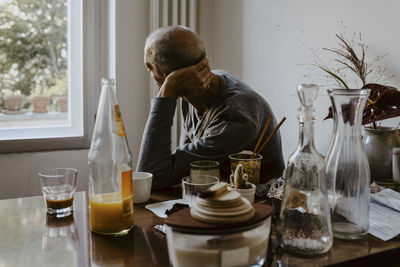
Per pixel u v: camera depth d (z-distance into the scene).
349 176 0.76
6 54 2.43
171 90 1.27
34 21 2.48
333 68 1.75
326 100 1.78
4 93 2.44
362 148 0.77
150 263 0.68
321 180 0.70
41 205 1.04
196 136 1.51
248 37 2.32
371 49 1.58
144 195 1.03
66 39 2.57
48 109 2.56
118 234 0.81
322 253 0.70
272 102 2.15
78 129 2.63
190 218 0.61
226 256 0.58
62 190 0.95
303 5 1.90
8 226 0.87
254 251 0.60
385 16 1.51
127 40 2.51
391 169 1.22
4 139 2.39
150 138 1.21
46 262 0.69
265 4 2.16
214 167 1.05
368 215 0.77
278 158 1.49
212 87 1.41
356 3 1.63
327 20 1.77
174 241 0.59
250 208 0.61
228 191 0.63
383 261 0.71
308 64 1.89
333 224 0.77
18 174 2.40
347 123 0.76
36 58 2.51
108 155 0.83
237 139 1.27
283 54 2.05
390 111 1.19
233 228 0.57
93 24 2.56
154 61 1.33
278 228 0.73
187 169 1.22
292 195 0.71
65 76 2.59
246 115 1.30
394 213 0.90
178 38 1.28
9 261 0.70
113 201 0.80
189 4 2.62
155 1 2.48
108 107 0.83
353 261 0.68
